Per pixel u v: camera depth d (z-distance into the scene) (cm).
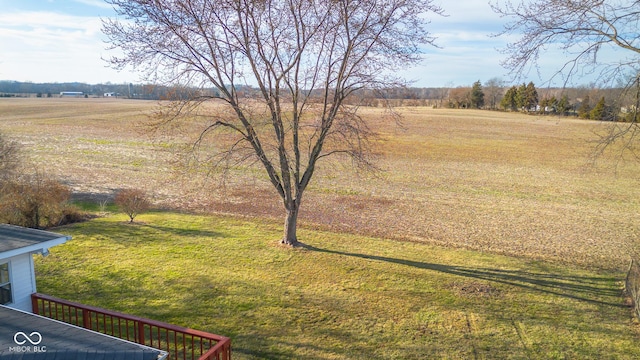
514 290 1139
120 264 1241
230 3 1182
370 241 1534
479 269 1287
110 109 7406
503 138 5050
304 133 1490
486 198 2333
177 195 2180
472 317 988
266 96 1306
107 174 2639
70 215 1680
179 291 1077
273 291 1095
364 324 943
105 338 569
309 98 1380
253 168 2877
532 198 2369
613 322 977
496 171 3203
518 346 870
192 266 1242
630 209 2162
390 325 942
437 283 1173
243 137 1352
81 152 3388
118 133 4494
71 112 6756
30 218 1530
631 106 962
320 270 1242
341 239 1546
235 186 2409
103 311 757
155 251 1359
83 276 1151
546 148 4400
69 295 1040
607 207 2197
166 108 1311
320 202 2123
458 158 3744
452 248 1485
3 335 559
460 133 5406
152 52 1230
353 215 1902
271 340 866
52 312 954
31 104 8575
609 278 1235
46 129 4706
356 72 1312
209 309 990
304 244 1465
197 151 1600
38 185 1650
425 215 1934
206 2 1189
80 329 596
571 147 4466
